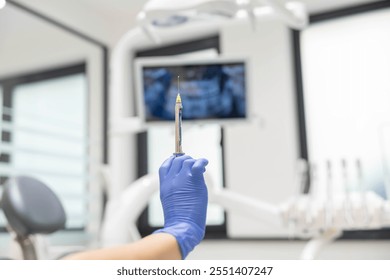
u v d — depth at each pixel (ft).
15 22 10.60
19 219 4.08
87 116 10.90
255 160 9.34
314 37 9.57
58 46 11.28
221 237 9.58
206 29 10.37
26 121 11.43
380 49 8.84
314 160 9.12
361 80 8.90
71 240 7.83
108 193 6.31
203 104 6.11
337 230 6.20
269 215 6.16
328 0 9.05
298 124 9.39
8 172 7.61
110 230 5.76
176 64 6.15
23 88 12.02
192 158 2.44
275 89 9.36
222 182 9.94
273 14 6.03
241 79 6.18
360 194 5.60
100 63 11.06
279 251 8.80
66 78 11.67
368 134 8.65
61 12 9.89
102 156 10.57
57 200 4.61
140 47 11.50
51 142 11.06
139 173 11.21
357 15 9.18
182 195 2.33
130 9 10.60
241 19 6.02
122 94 6.42
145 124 6.14
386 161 8.40
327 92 9.21
